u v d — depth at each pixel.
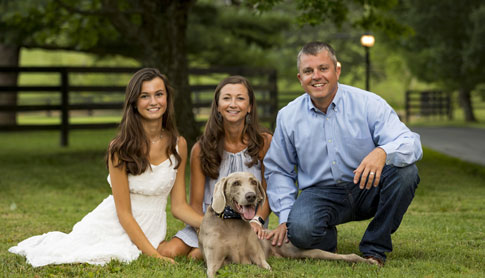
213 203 3.78
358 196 4.09
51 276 3.60
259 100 16.14
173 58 11.35
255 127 4.41
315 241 3.96
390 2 10.52
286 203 4.18
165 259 3.97
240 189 3.73
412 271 3.60
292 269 3.69
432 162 11.02
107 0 11.26
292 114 4.21
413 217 5.73
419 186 7.95
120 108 14.55
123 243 4.18
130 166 4.14
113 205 4.29
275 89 16.19
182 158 4.40
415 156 3.75
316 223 3.93
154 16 11.30
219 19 18.80
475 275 3.49
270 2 8.81
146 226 4.29
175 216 4.39
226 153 4.41
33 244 4.19
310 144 4.12
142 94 4.14
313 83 3.93
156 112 4.17
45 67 14.04
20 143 16.27
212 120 4.38
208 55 18.62
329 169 4.09
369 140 4.03
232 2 11.15
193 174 4.44
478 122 27.75
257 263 3.85
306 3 8.44
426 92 31.34
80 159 11.87
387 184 3.81
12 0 12.30
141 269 3.73
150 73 4.20
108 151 4.19
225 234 3.76
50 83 50.59
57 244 4.09
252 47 19.86
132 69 14.39
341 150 4.04
